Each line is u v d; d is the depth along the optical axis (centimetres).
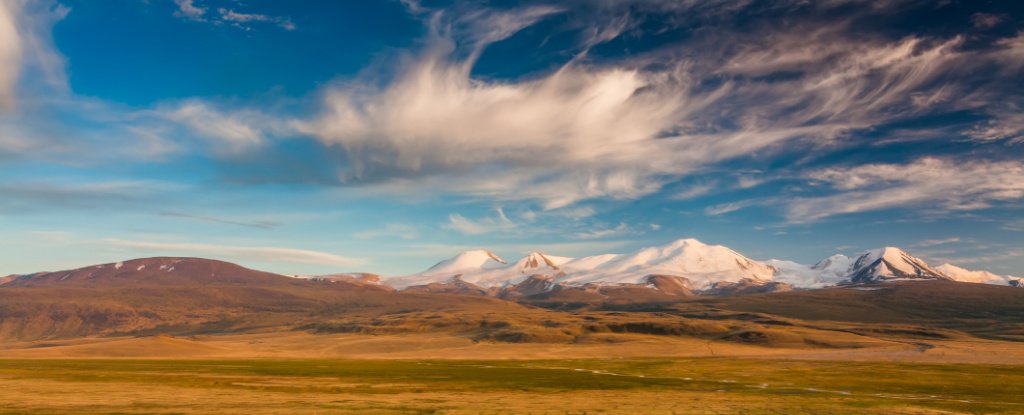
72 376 11581
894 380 13150
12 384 9675
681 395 9894
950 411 8256
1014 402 9525
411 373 14400
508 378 13238
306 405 7675
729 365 18250
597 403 8506
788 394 10244
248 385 10519
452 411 7406
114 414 6588
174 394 8762
